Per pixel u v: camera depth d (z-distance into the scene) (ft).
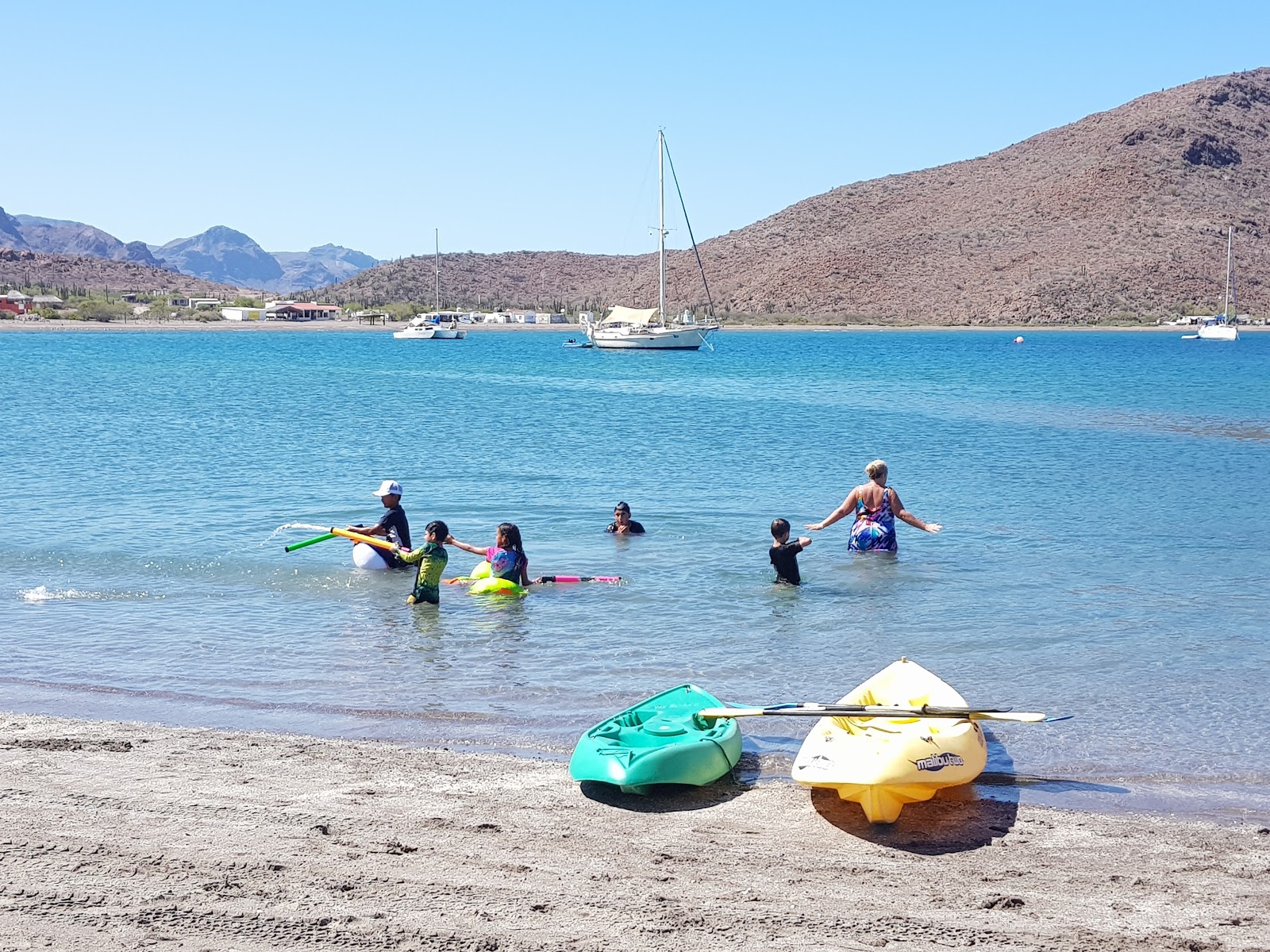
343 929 19.25
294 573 49.65
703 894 21.25
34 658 37.24
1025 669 36.35
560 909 20.34
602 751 26.86
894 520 55.21
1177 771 28.27
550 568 50.57
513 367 274.36
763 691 34.01
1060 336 533.96
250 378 207.92
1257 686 34.58
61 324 617.62
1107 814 25.71
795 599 45.24
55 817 24.13
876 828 24.86
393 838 23.61
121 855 22.13
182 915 19.56
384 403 151.64
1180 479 78.95
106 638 39.63
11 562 51.08
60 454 90.58
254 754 28.68
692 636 39.96
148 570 49.70
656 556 53.01
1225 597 45.44
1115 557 53.06
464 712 32.40
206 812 24.73
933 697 29.04
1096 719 31.83
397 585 47.70
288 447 96.58
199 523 60.34
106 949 18.28
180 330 608.60
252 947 18.49
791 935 19.60
